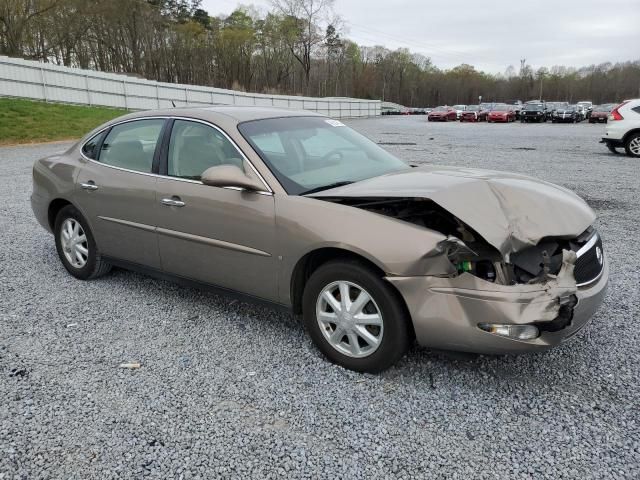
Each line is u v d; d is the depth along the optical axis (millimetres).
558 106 44781
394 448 2449
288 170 3438
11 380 3033
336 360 3180
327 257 3197
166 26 61062
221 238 3498
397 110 76000
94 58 50094
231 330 3721
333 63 88188
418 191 2902
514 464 2334
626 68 115062
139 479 2256
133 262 4238
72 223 4730
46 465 2336
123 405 2795
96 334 3652
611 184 9711
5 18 35500
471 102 121000
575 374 3086
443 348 2801
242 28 73688
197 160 3713
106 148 4422
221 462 2361
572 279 2703
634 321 3781
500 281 2674
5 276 4840
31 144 17516
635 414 2688
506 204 2932
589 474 2264
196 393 2914
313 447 2461
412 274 2734
